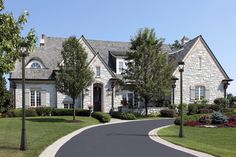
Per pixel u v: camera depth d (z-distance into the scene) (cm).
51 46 4488
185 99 4369
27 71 3988
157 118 3697
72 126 2612
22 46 1186
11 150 1470
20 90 3894
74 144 1703
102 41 4866
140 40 3925
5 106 3494
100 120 3189
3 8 1056
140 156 1380
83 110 3675
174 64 4278
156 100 4184
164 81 3778
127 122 3150
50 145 1664
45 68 4078
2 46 1049
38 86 3956
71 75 3011
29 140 1781
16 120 2983
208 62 4506
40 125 2592
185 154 1434
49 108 3700
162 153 1455
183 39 5366
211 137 2066
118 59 4362
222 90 4544
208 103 4431
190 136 2103
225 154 1438
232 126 2670
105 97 4084
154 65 3775
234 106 4569
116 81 4091
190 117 2942
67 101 4000
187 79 4388
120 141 1827
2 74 1127
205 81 4475
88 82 3092
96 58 4069
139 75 3772
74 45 3045
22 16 1109
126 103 4112
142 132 2275
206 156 1397
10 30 1077
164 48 5181
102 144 1709
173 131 2381
